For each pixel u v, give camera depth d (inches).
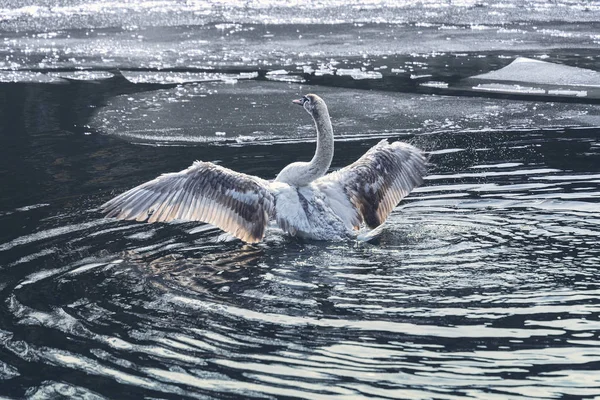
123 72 667.4
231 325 230.8
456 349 214.5
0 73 653.3
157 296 252.1
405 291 253.1
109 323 233.1
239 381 199.8
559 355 210.8
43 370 206.4
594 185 362.6
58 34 830.5
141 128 498.9
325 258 286.5
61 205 344.2
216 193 308.2
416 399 190.7
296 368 205.9
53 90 600.1
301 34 837.2
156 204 301.1
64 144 457.7
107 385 198.8
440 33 843.4
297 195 319.0
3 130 489.4
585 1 1073.5
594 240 296.0
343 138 479.2
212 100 578.9
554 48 756.0
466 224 316.8
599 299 244.4
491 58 717.3
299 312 238.8
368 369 204.8
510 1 1079.0
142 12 975.6
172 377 202.4
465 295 248.7
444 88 614.2
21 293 254.1
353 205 326.6
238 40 803.4
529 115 528.1
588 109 544.1
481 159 414.9
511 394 192.5
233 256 290.0
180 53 742.5
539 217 323.0
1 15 932.6
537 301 243.4
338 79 645.9
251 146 458.0
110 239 304.8
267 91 607.8
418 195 354.9
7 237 304.8
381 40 802.8
